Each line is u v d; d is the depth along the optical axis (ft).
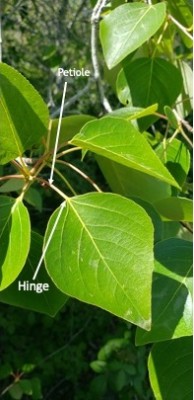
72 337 3.66
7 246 0.93
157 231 1.21
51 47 2.73
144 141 0.95
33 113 0.98
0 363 3.61
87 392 3.57
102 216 0.94
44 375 3.68
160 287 1.01
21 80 0.97
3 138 0.97
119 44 1.30
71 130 1.24
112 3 1.68
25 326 3.69
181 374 1.06
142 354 3.23
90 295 0.91
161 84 1.57
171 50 1.73
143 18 1.30
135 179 1.38
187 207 1.28
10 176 0.98
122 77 1.57
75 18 2.48
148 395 3.33
